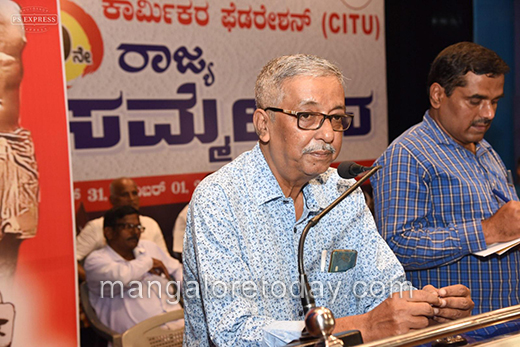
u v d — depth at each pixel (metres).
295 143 1.20
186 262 1.35
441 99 1.87
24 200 1.68
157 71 3.06
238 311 1.14
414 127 1.94
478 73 1.76
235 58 3.28
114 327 2.82
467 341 0.93
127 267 2.90
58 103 1.71
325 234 1.39
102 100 2.92
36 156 1.69
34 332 1.70
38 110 1.68
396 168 1.80
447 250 1.71
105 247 2.90
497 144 3.88
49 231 1.72
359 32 3.68
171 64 3.10
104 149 2.93
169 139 3.12
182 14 3.11
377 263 1.42
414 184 1.78
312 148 1.20
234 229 1.24
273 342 1.06
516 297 1.81
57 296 1.74
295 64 1.21
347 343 0.90
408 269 1.82
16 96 1.65
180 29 3.11
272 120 1.24
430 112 1.94
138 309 2.89
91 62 2.88
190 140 3.18
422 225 1.80
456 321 0.94
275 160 1.27
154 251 3.02
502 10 3.83
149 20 3.02
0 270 1.66
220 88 3.25
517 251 1.83
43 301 1.71
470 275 1.78
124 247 2.94
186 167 3.17
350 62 3.66
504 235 1.68
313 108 1.19
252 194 1.29
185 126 3.16
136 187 3.02
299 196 1.38
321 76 1.21
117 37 2.94
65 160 1.73
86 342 2.93
